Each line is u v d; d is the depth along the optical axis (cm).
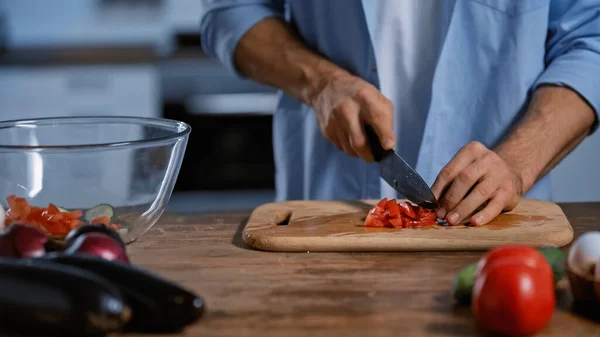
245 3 168
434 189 125
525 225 120
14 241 90
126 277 81
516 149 135
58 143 125
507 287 79
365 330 84
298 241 113
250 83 316
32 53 333
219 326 85
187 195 319
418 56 158
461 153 127
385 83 160
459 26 152
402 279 100
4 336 80
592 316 86
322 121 150
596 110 142
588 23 150
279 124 177
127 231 111
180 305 80
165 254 114
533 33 151
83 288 75
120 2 349
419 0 154
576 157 243
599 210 137
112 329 76
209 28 173
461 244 113
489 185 122
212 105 315
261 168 318
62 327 76
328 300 93
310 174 171
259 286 98
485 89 154
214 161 318
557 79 143
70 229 106
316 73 153
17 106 317
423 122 162
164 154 110
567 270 87
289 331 84
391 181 135
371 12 153
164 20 344
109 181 108
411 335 82
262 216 129
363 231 117
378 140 140
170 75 316
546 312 80
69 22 343
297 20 166
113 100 318
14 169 106
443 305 90
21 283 77
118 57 324
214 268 106
